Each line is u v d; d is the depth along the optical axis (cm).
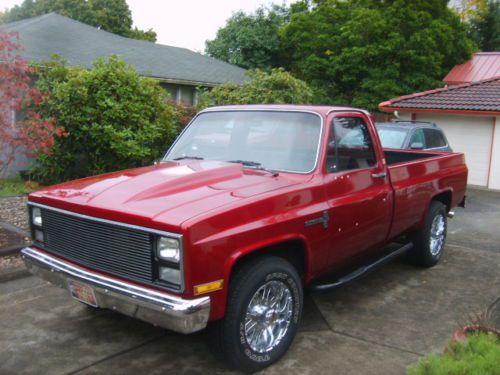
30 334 441
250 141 473
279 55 2864
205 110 532
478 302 526
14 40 1407
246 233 350
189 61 2006
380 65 2191
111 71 1071
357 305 514
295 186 404
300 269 424
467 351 314
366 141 498
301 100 1497
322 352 412
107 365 391
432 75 2250
